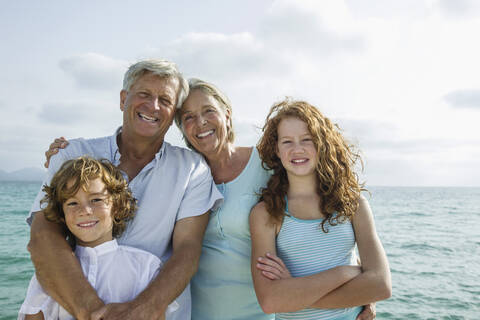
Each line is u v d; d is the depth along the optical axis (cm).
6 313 661
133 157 272
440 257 1235
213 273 274
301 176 255
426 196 7088
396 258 1218
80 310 191
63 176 217
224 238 272
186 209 253
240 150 315
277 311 211
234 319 272
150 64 257
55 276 203
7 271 941
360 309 239
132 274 220
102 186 220
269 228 245
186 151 281
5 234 1573
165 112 260
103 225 218
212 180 276
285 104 274
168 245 263
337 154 263
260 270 227
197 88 289
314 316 222
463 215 2827
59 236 219
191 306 274
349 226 243
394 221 2400
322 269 231
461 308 722
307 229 241
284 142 256
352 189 253
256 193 275
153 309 195
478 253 1310
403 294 808
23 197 4344
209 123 283
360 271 221
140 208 249
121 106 277
